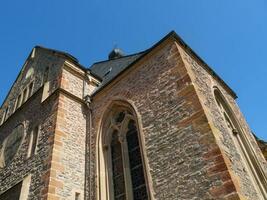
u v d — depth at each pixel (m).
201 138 7.83
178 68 9.91
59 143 10.74
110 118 11.82
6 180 12.34
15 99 17.84
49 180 9.48
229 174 6.71
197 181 7.27
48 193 9.14
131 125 10.83
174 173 7.93
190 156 7.81
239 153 9.52
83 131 12.17
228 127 10.84
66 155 10.68
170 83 9.83
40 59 17.30
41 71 16.36
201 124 8.05
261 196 8.94
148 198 8.21
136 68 11.77
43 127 12.08
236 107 13.60
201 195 6.99
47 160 10.28
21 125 14.14
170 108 9.25
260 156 12.05
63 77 13.26
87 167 11.02
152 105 9.97
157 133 9.14
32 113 13.81
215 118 9.08
